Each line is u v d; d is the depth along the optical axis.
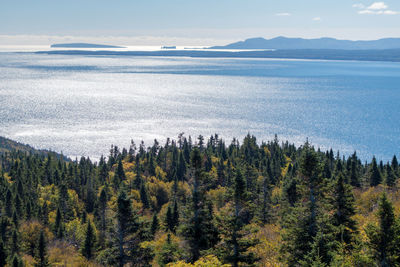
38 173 139.25
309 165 28.58
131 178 130.12
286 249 27.70
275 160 134.00
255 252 29.84
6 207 92.19
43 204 95.56
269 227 41.72
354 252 25.06
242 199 28.72
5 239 63.38
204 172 34.03
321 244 23.98
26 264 48.41
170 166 157.12
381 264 23.22
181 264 27.36
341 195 32.38
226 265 25.59
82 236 60.66
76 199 110.25
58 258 49.94
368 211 44.28
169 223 57.50
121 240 31.92
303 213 28.20
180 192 105.38
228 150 179.75
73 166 141.25
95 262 44.75
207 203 33.47
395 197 47.12
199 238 31.48
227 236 28.00
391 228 23.09
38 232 68.31
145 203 98.56
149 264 33.59
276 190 76.56
